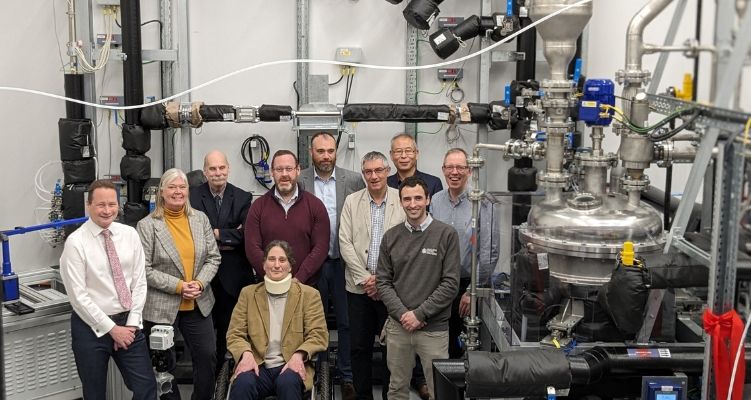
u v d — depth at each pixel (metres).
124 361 3.87
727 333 2.21
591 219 2.90
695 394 3.02
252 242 4.26
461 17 4.94
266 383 3.78
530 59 4.74
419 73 5.08
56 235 4.80
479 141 4.96
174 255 4.10
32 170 4.97
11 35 4.82
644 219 2.91
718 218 2.20
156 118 4.66
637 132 2.79
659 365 2.71
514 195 3.73
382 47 5.04
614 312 2.72
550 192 3.08
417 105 4.77
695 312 3.17
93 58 4.80
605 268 2.91
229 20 5.00
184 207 4.20
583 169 3.10
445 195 4.36
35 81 4.90
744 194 2.12
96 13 4.91
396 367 3.95
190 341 4.21
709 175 2.90
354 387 4.31
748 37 1.87
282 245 3.83
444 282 3.82
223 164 4.42
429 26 4.64
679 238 2.67
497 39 4.76
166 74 4.94
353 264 4.18
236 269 4.48
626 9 4.73
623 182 2.99
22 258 5.02
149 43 4.98
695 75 2.42
